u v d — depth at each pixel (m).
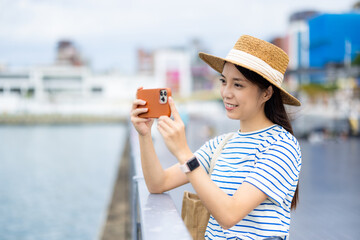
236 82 1.70
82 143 36.69
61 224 11.02
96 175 19.34
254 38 1.69
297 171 1.69
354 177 6.35
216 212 1.52
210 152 1.99
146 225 1.36
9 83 86.38
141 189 2.06
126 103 83.31
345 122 13.20
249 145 1.75
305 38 46.19
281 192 1.60
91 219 11.48
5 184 17.38
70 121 74.56
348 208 4.45
